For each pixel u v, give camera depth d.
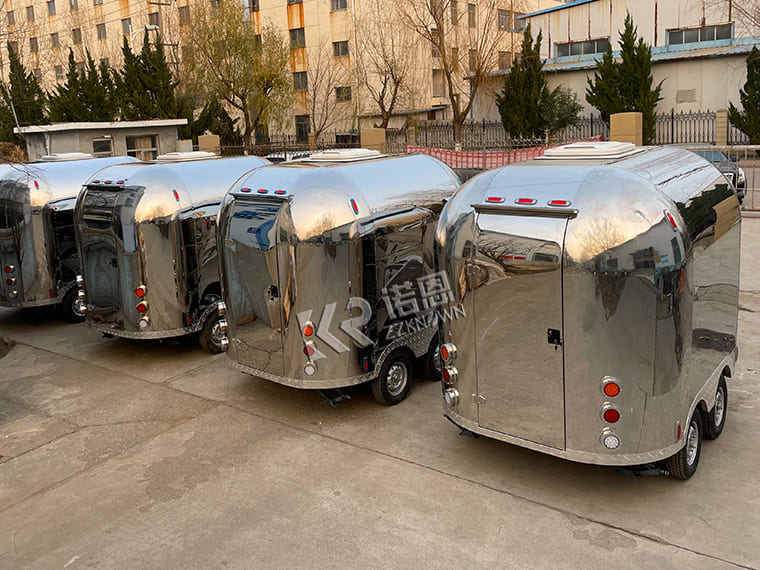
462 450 5.94
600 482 5.29
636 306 4.45
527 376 4.91
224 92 34.19
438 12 32.28
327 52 41.03
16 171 9.86
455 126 31.20
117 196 8.14
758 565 4.20
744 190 15.53
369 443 6.16
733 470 5.30
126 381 8.04
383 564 4.45
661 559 4.31
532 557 4.42
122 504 5.37
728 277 5.57
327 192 6.34
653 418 4.62
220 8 34.84
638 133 12.80
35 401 7.55
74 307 10.55
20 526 5.15
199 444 6.32
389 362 6.84
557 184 4.75
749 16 28.25
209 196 8.43
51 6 59.22
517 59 31.66
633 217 4.45
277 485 5.52
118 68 51.47
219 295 8.73
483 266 4.95
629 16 29.23
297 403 7.16
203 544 4.79
